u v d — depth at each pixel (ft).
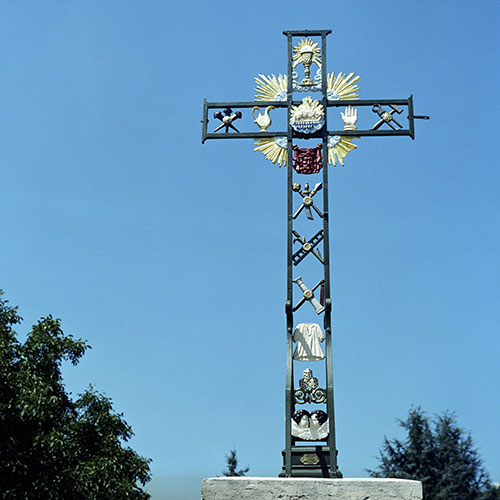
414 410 111.65
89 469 59.00
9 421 56.49
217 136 36.65
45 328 62.85
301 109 36.19
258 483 29.19
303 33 37.55
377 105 36.70
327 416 32.01
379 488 28.84
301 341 33.45
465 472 105.40
